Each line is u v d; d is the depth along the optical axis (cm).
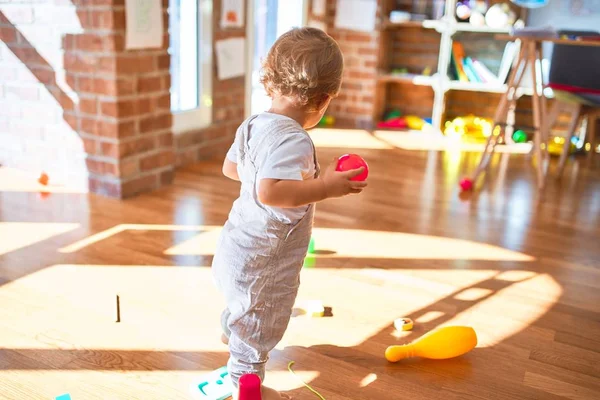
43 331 162
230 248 126
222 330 163
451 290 200
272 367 152
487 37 467
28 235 228
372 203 289
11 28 286
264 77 124
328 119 481
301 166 113
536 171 363
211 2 337
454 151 405
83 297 182
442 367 156
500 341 170
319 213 272
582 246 246
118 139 267
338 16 467
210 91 351
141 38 267
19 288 186
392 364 156
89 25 258
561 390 149
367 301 190
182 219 254
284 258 126
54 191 282
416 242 242
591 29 432
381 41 468
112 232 235
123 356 153
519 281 210
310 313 178
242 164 126
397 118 488
